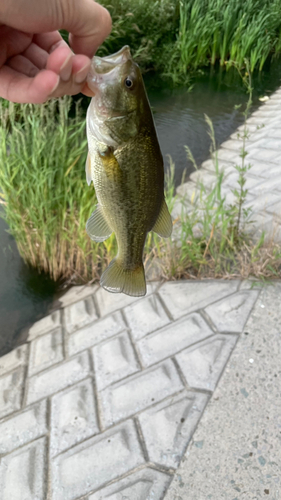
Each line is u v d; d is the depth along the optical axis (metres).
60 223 3.68
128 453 2.13
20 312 3.44
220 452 2.03
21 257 4.07
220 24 8.89
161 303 3.07
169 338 2.75
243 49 8.73
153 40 8.47
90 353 2.82
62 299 3.53
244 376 2.38
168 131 6.25
